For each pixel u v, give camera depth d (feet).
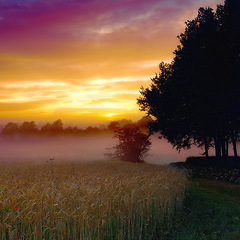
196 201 43.34
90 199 27.27
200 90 79.30
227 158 96.07
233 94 75.51
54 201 25.79
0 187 31.35
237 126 80.23
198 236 28.99
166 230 30.58
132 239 26.45
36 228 22.18
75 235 22.97
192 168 89.71
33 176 45.70
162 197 35.58
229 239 28.07
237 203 43.32
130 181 37.40
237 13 75.82
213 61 78.84
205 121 81.71
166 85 95.45
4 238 20.83
